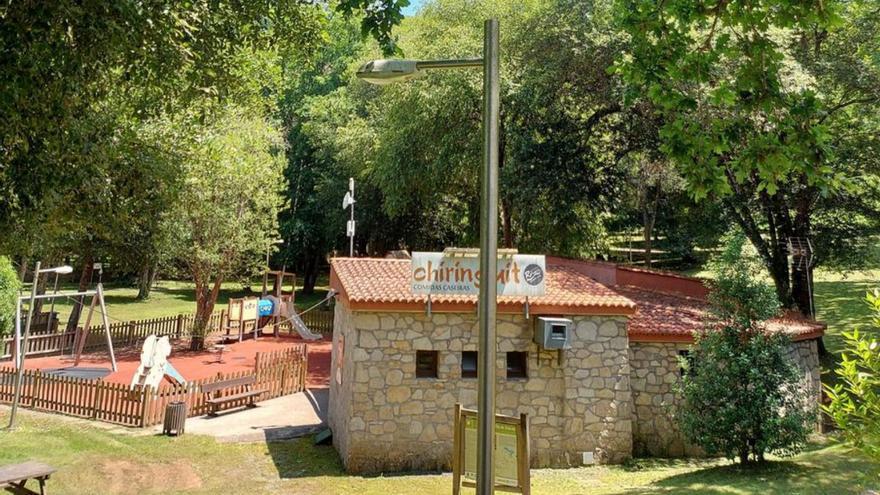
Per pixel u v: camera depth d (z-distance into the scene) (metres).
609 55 18.91
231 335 28.95
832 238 21.28
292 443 13.56
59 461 11.41
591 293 13.05
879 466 6.30
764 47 8.50
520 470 7.83
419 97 23.27
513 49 22.14
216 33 11.68
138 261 24.81
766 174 8.06
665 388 12.98
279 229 40.00
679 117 8.50
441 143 23.52
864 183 19.97
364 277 13.07
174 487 10.69
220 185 23.55
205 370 21.58
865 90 17.92
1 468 8.74
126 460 11.84
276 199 26.44
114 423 14.62
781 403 10.88
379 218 35.34
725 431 10.91
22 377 15.85
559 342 11.90
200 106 13.55
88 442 12.73
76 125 8.95
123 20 7.70
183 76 12.08
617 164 23.31
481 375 4.15
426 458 11.84
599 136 22.62
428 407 11.94
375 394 11.78
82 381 15.16
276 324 29.22
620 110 20.70
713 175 8.19
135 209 14.38
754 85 8.51
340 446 12.64
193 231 24.06
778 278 19.92
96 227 12.70
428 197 28.09
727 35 8.65
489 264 4.17
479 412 4.14
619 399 12.45
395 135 25.44
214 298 25.89
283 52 14.81
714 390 10.98
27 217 8.68
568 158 21.00
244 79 16.05
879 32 17.67
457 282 11.88
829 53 18.92
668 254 42.41
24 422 14.26
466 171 24.84
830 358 20.31
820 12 8.02
